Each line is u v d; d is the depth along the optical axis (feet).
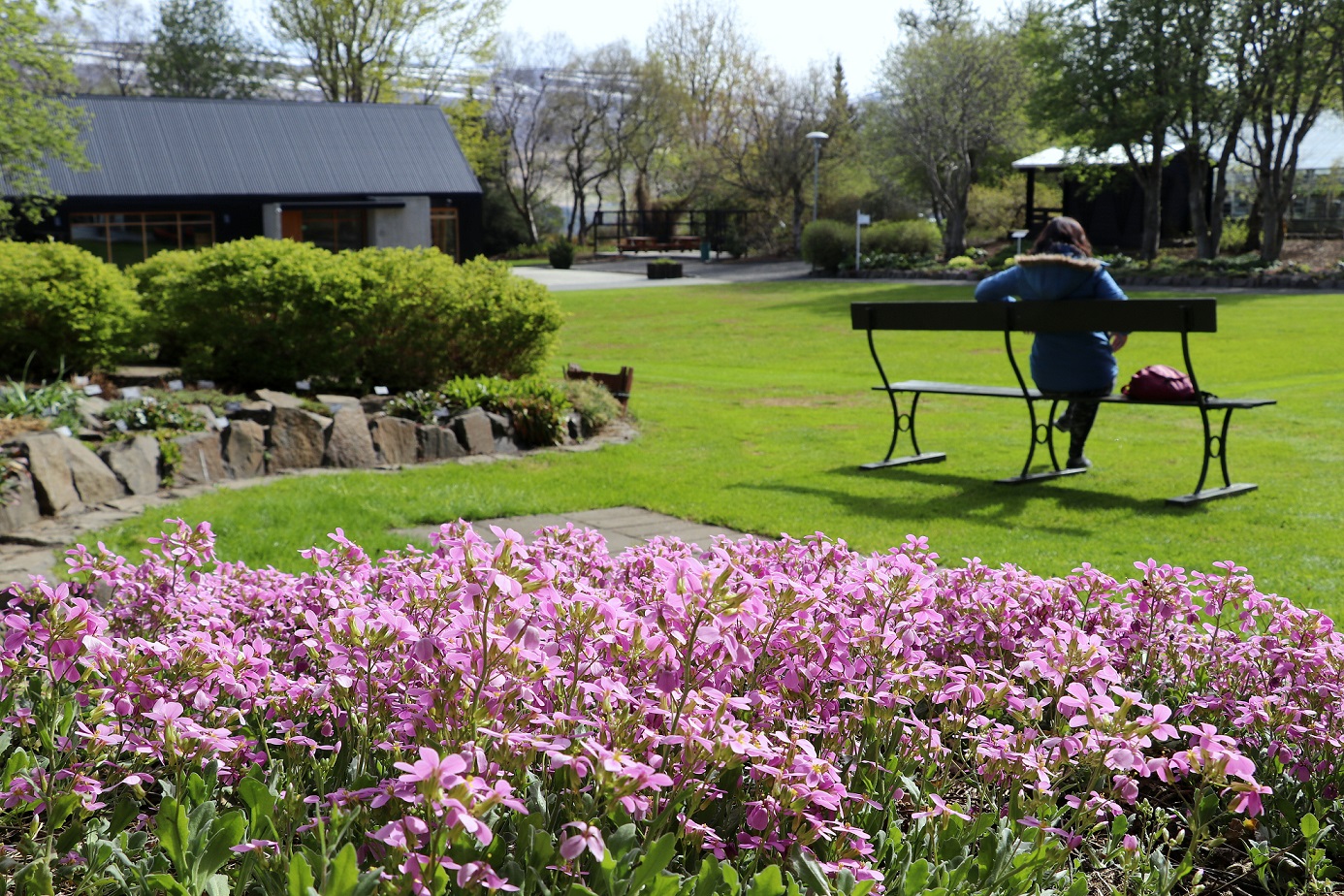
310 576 10.06
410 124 114.73
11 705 7.52
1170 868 6.97
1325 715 8.55
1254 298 84.07
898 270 118.32
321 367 33.35
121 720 7.22
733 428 34.81
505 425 30.25
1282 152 104.78
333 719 7.61
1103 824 6.89
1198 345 57.31
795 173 156.15
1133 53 106.93
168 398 27.17
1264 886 7.38
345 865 4.68
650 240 184.14
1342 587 15.74
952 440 32.19
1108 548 18.53
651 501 22.97
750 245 164.35
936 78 130.52
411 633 6.32
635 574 9.95
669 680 6.34
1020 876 6.23
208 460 24.88
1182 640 9.99
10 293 31.91
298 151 107.04
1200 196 110.52
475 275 35.73
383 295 33.60
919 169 142.92
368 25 147.84
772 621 7.11
